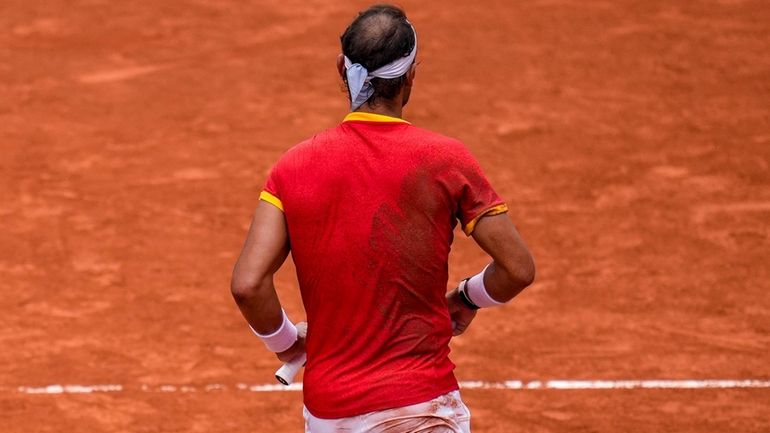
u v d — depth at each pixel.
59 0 59.69
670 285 32.47
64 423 24.09
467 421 13.70
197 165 41.44
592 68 51.56
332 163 13.20
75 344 28.30
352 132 13.38
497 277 13.70
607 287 32.28
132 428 23.94
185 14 58.50
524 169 41.44
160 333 29.08
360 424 13.14
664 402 25.36
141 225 36.16
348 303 13.20
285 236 13.44
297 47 54.47
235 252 34.41
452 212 13.32
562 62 52.16
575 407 25.08
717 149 43.25
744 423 24.34
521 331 29.34
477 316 30.20
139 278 32.47
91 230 35.69
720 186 39.97
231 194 38.91
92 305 30.70
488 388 26.02
